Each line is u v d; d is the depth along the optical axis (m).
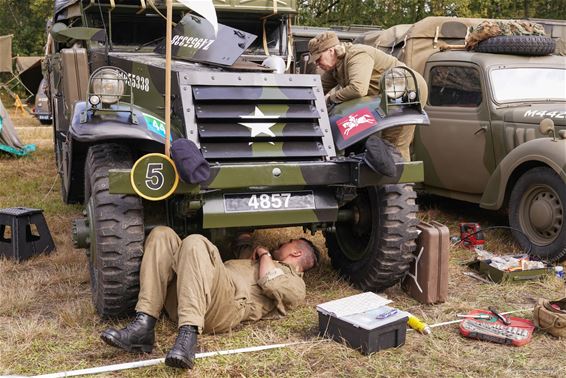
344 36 9.34
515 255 4.84
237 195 3.50
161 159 3.20
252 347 3.24
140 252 3.35
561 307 3.68
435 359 3.18
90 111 3.41
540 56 6.21
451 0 17.56
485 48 6.21
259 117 3.63
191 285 3.08
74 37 4.58
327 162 3.57
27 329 3.42
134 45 4.86
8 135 9.80
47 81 7.45
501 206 5.42
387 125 3.72
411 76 3.91
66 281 4.35
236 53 4.02
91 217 3.44
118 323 3.55
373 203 3.96
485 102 5.82
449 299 4.08
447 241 3.95
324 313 3.38
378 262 3.93
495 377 3.00
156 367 3.02
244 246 4.08
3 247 4.90
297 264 3.99
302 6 18.95
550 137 5.18
